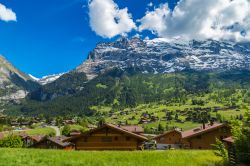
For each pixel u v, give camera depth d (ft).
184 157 134.31
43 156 121.19
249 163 95.96
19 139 350.64
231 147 105.91
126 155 131.03
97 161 116.88
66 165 108.78
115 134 234.58
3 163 104.58
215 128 281.95
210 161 128.47
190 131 355.56
